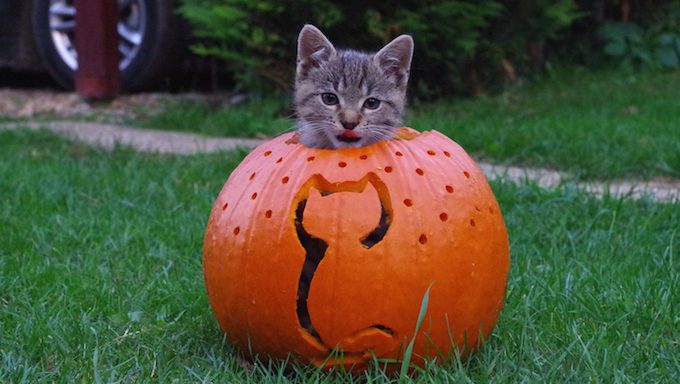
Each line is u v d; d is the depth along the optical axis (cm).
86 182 148
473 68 240
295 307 85
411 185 85
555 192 136
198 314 100
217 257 88
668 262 110
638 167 156
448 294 85
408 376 86
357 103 102
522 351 90
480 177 90
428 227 84
